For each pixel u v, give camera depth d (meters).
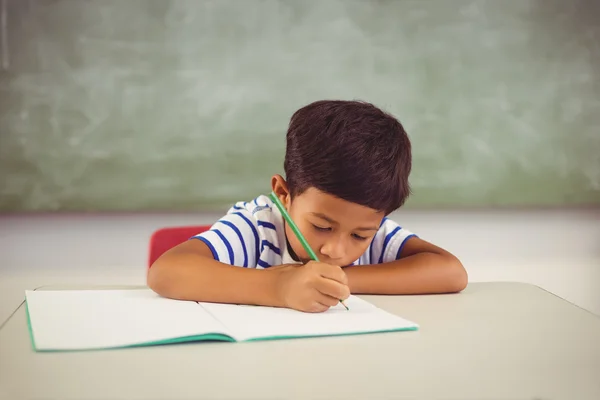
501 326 0.77
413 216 2.32
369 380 0.57
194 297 0.84
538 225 2.38
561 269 2.40
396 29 2.22
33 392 0.53
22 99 2.08
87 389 0.53
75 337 0.66
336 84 2.21
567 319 0.82
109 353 0.63
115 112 2.12
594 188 2.35
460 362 0.62
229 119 2.17
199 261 0.88
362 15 2.21
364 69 2.22
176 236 1.27
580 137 2.33
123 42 2.11
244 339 0.67
